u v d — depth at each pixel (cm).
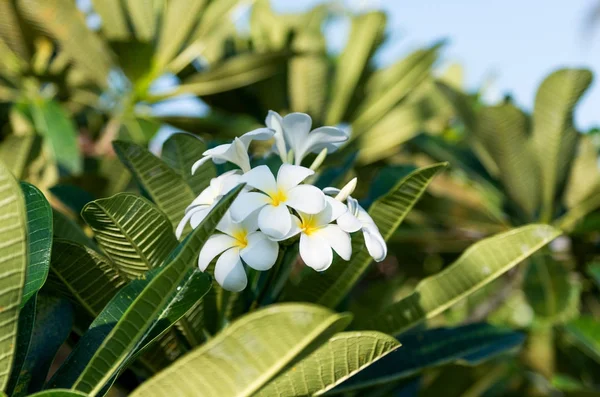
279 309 101
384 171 147
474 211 212
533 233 120
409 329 127
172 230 114
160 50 227
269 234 109
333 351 107
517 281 205
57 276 116
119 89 227
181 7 223
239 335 102
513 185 209
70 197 144
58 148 184
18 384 113
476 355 130
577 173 207
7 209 100
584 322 184
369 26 244
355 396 135
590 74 187
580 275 216
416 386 153
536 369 213
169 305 110
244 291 122
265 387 108
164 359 120
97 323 111
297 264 179
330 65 273
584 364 228
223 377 103
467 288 122
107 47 226
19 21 205
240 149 115
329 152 122
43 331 116
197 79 226
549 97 196
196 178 125
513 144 203
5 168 100
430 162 237
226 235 112
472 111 206
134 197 111
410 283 231
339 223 111
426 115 242
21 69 213
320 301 122
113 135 220
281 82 245
